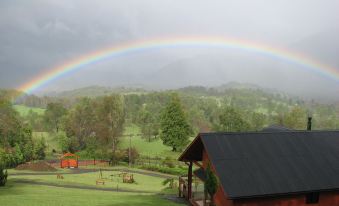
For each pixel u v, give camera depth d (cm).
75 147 8319
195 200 2298
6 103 7525
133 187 3641
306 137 2164
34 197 2303
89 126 8462
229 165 1852
